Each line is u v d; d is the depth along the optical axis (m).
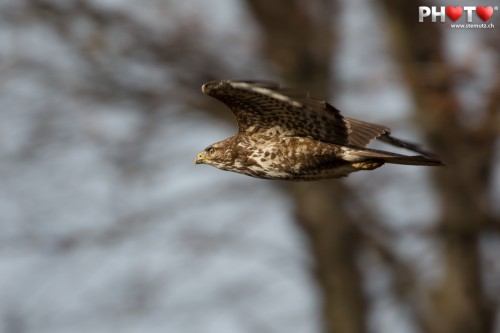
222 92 9.27
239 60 16.53
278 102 9.38
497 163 16.03
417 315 17.28
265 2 16.16
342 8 16.38
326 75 16.25
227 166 10.27
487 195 16.23
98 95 16.75
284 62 16.25
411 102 15.16
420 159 9.37
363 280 17.42
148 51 16.44
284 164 9.96
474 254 16.55
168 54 16.31
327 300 17.56
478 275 16.77
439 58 15.56
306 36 16.27
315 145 9.80
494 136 15.04
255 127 9.97
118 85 16.67
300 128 9.80
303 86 16.20
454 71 14.50
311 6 16.33
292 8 16.27
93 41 16.33
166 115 16.77
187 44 16.27
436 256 16.80
